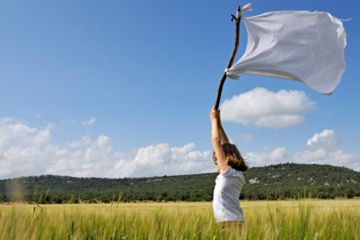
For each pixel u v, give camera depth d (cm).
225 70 380
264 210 438
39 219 300
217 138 382
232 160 375
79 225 337
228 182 366
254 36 389
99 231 332
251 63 379
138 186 10150
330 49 387
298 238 341
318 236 352
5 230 230
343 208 507
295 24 389
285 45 383
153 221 362
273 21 388
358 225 403
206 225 339
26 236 227
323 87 379
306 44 384
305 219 368
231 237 313
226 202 365
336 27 389
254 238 309
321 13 389
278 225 348
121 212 421
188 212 447
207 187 9569
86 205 411
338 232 386
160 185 10294
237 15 377
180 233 329
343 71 387
